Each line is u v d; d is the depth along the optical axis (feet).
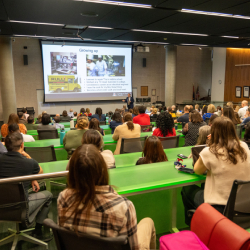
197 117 12.41
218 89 53.52
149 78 50.96
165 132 11.37
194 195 6.14
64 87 42.75
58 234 3.21
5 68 32.71
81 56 42.86
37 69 43.19
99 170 3.11
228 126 5.05
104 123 20.85
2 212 5.21
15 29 26.12
